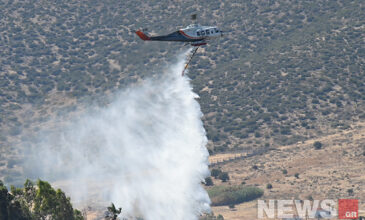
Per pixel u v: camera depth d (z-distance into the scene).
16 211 104.31
